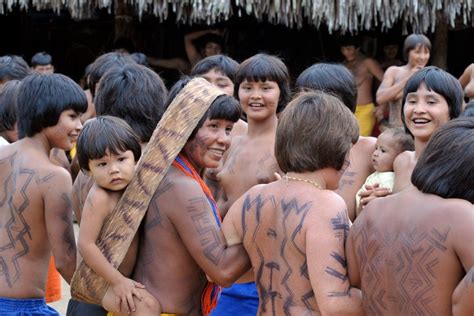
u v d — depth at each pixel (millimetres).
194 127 4266
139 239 4371
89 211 4266
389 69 10352
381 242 3629
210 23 11422
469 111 5188
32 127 4988
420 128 5277
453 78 5309
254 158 5609
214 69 6785
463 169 3492
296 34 13461
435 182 3541
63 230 4879
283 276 3883
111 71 5098
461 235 3393
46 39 14414
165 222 4246
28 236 4941
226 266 4117
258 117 5613
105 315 4504
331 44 13414
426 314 3467
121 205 4262
